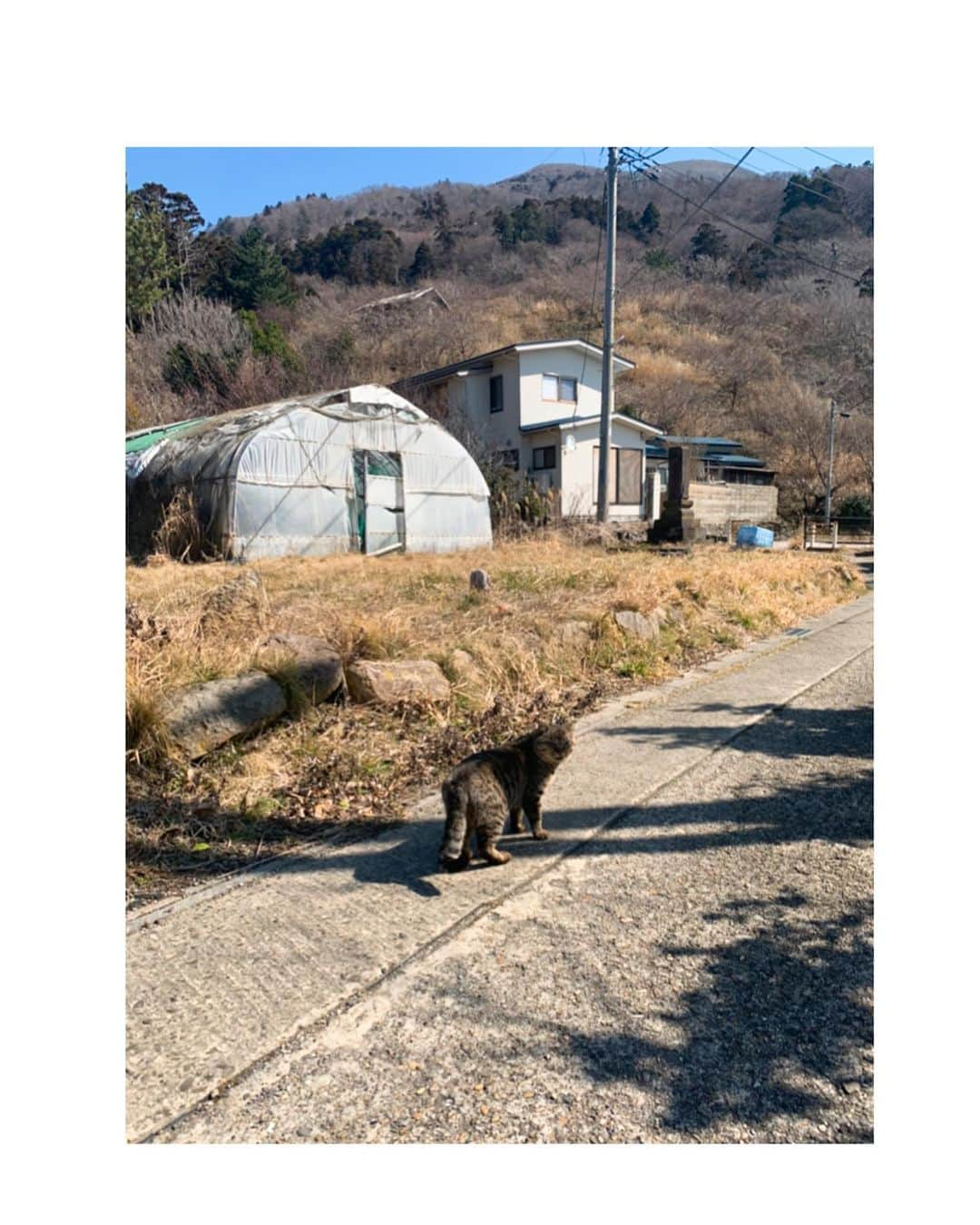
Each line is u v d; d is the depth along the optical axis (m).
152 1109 1.85
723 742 4.59
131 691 3.83
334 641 5.39
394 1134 1.79
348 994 2.23
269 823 3.42
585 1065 1.98
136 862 3.02
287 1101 1.87
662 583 8.46
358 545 13.98
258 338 27.00
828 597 10.92
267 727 4.24
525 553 12.81
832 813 3.57
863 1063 2.01
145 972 2.33
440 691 4.90
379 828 3.41
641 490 24.00
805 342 45.59
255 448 12.35
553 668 5.82
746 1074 1.96
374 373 31.84
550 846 3.24
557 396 23.36
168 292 28.58
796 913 2.71
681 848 3.22
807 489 31.86
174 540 12.40
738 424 37.25
